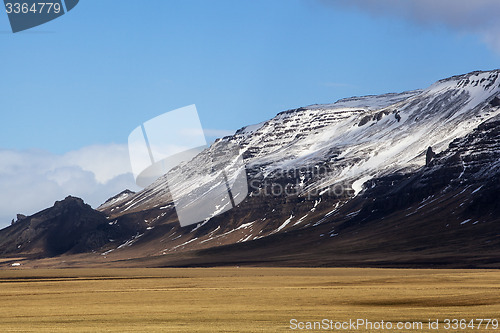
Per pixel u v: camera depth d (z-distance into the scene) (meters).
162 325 70.88
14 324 75.19
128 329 67.25
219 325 69.81
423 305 92.50
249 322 72.62
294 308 90.12
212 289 138.75
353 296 109.50
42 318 81.94
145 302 108.56
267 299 107.88
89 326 71.31
